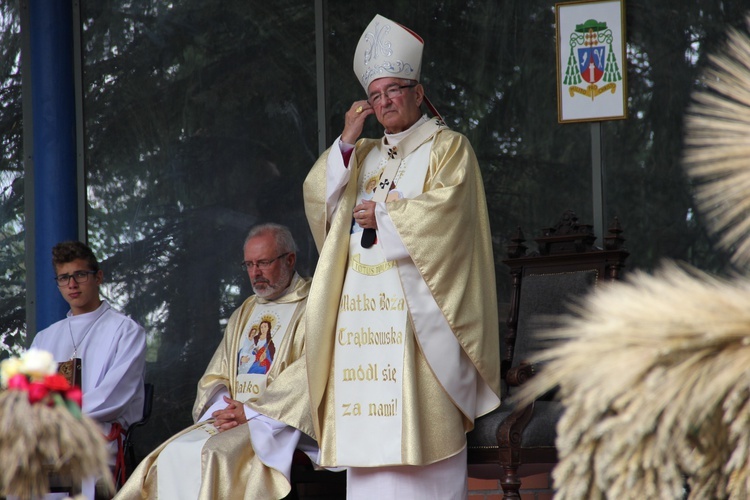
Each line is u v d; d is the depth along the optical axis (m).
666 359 1.20
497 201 11.59
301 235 12.41
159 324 12.61
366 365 8.11
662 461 1.24
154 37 12.96
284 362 9.95
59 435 2.96
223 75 12.77
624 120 11.23
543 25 11.66
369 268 8.27
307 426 9.13
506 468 8.23
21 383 3.04
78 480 3.11
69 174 12.77
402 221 7.98
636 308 1.22
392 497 7.91
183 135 12.81
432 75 11.98
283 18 12.62
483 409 8.43
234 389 10.19
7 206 13.06
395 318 8.09
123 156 12.90
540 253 10.09
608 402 1.21
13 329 12.90
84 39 13.05
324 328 8.39
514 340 9.94
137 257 12.73
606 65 11.20
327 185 8.57
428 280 7.97
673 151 11.06
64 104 12.82
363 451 7.97
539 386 1.26
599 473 1.26
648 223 11.07
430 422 7.96
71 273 11.16
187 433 9.51
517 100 11.66
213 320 12.51
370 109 8.60
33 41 12.87
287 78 12.58
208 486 8.80
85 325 11.17
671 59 11.13
